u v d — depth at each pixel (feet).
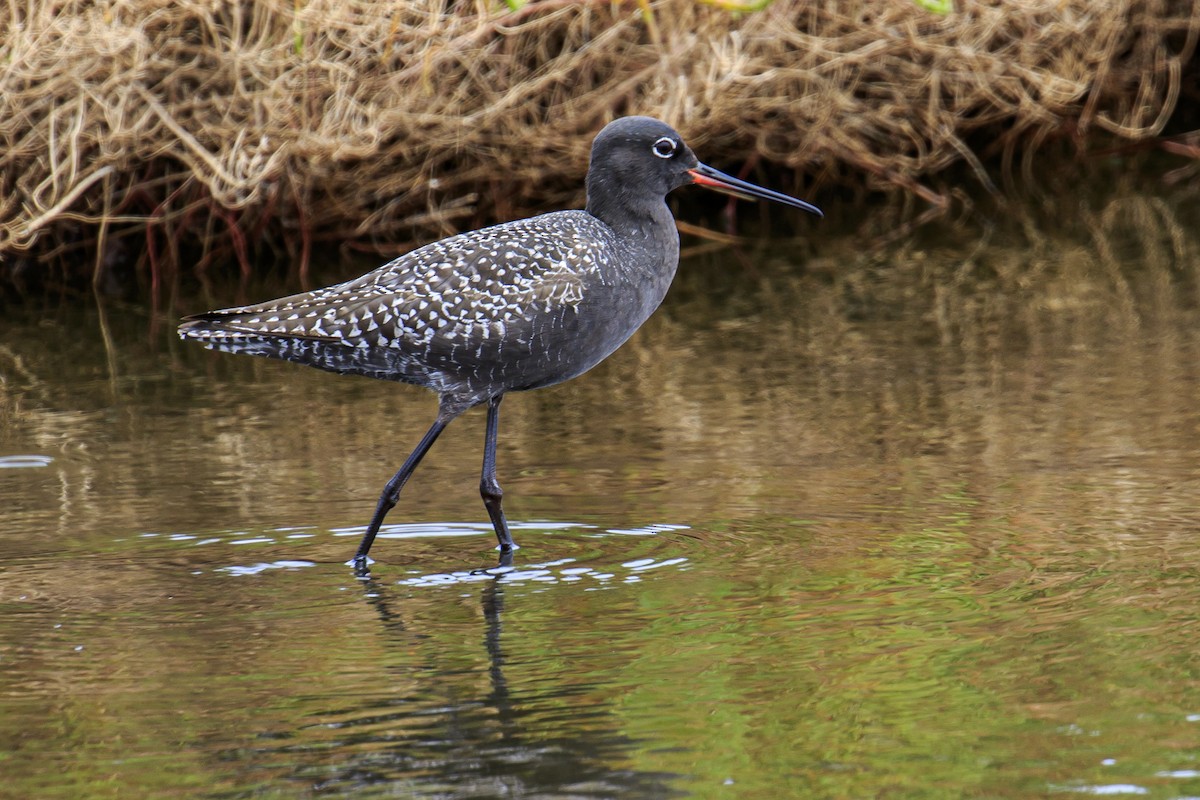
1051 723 25.44
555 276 34.53
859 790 23.48
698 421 46.19
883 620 30.17
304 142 63.72
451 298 34.06
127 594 32.71
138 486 40.81
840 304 61.05
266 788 23.95
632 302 36.24
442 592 32.63
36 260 71.15
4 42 62.23
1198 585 31.35
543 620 30.83
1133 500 36.91
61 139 63.52
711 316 60.29
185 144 66.74
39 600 32.37
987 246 69.21
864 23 72.84
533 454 43.34
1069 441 42.24
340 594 32.65
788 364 52.75
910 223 74.23
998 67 73.41
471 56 65.21
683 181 37.70
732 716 26.13
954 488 38.58
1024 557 33.42
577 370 36.01
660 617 30.73
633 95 68.74
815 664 28.14
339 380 53.78
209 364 56.13
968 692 26.73
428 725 26.05
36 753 25.30
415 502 39.09
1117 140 83.66
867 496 38.22
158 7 61.93
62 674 28.50
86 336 60.39
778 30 67.87
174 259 69.97
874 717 25.93
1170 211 73.15
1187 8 82.58
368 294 34.40
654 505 38.19
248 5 65.46
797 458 41.83
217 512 38.42
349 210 70.28
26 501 39.52
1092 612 30.12
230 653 29.43
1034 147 80.64
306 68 62.80
